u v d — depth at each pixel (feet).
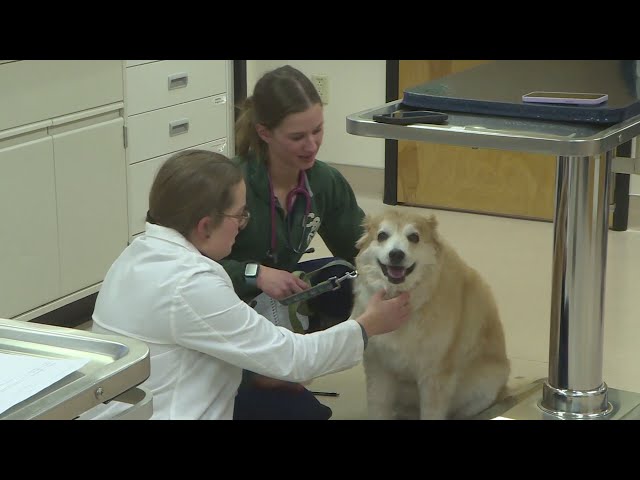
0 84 13.34
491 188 21.40
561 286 7.22
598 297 7.22
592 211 6.89
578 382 7.41
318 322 10.61
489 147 6.28
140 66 16.08
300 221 10.08
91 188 15.10
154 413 7.29
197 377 7.43
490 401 9.07
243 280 9.31
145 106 16.37
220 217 7.55
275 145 9.51
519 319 14.64
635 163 7.13
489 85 7.64
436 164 21.81
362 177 23.31
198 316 7.17
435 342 8.68
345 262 10.44
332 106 23.15
